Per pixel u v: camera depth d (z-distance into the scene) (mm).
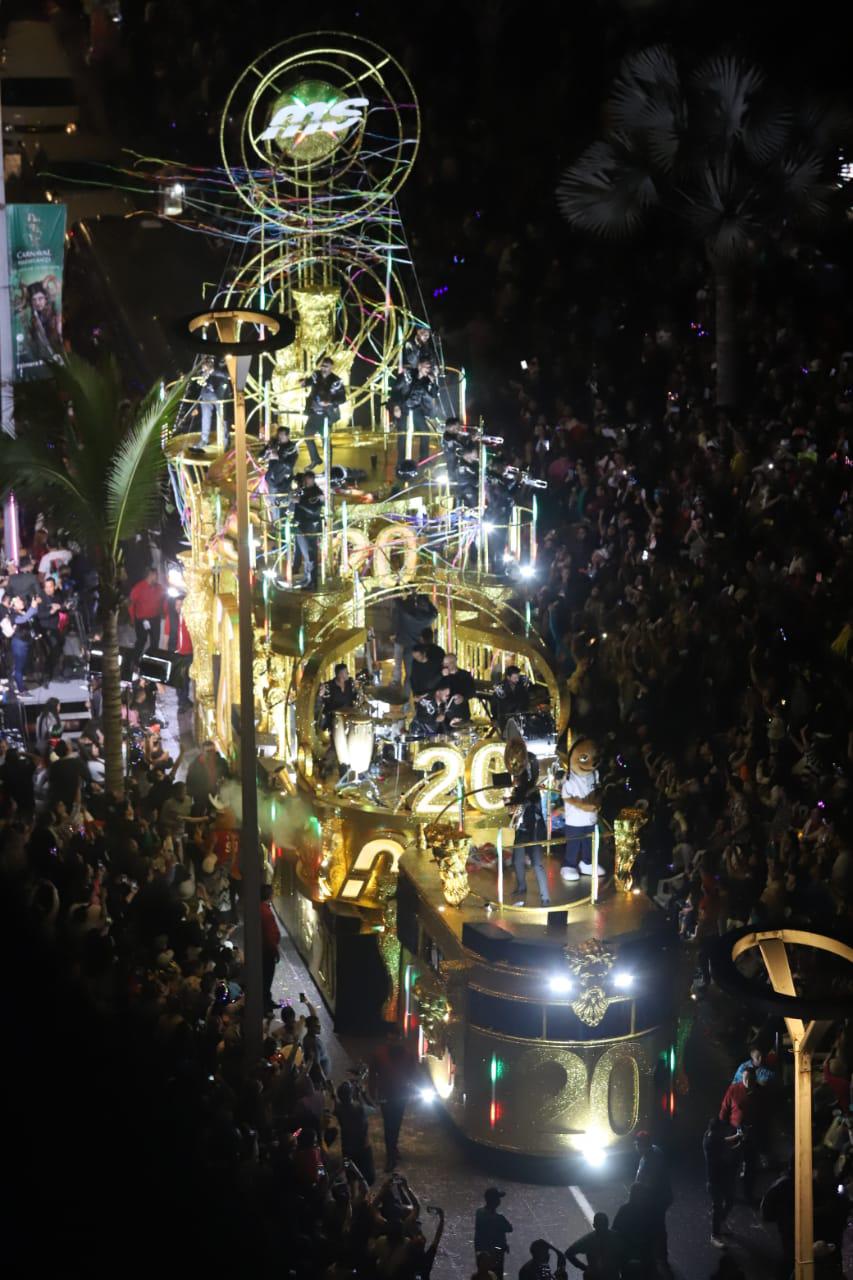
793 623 52062
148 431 45844
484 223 83500
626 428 67875
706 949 24062
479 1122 36406
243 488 35594
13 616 56094
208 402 55781
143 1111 24172
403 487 53562
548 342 77125
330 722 43750
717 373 69062
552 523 65250
